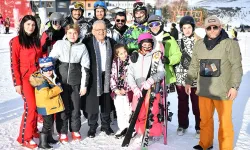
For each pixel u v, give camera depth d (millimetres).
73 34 4023
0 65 11734
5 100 6496
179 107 4578
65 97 4098
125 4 41844
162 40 4336
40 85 3832
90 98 4305
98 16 5211
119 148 4043
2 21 28297
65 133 4199
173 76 4430
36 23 3943
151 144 4160
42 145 3955
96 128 4527
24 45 3875
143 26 4664
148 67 4086
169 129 4828
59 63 4070
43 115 3877
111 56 4363
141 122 4164
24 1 31422
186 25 4398
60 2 43375
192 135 4566
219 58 3615
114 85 4305
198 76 3855
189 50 4410
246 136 4438
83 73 4102
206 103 3838
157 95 4074
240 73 3529
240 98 6723
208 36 3713
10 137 4367
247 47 17641
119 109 4387
